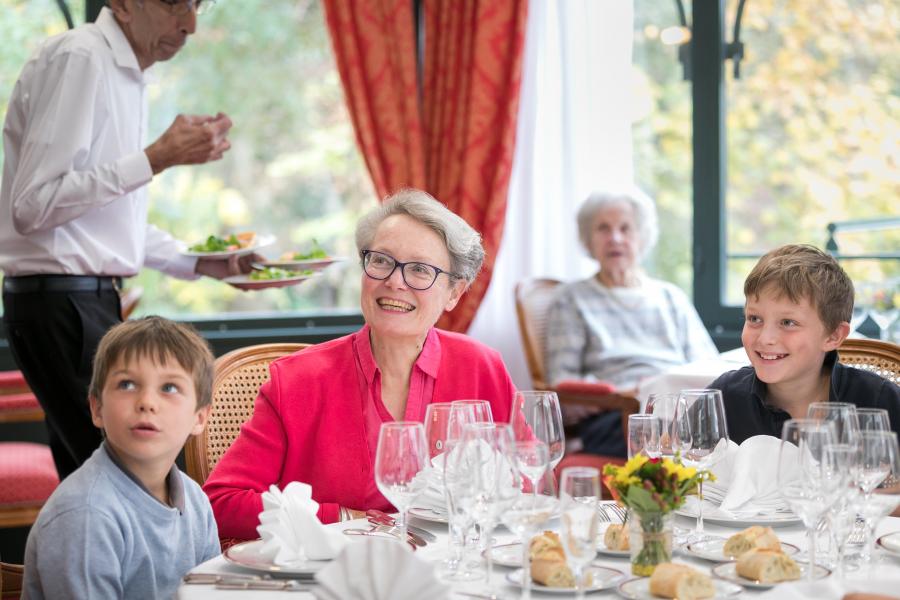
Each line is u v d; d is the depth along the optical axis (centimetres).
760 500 170
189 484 179
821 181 441
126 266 308
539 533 153
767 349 197
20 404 340
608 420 372
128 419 163
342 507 186
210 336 436
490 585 135
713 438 160
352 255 462
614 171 437
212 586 139
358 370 201
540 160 443
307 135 456
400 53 430
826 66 437
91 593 156
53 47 294
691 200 447
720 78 439
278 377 201
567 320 401
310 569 143
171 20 302
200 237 451
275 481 199
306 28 452
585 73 437
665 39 446
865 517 142
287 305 458
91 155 298
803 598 119
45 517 160
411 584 122
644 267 457
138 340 165
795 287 194
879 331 367
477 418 163
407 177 432
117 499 162
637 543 140
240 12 445
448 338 214
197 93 444
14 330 304
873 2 431
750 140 443
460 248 200
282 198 457
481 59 425
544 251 446
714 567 141
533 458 142
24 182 288
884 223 433
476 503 136
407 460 146
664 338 400
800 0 436
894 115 432
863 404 202
